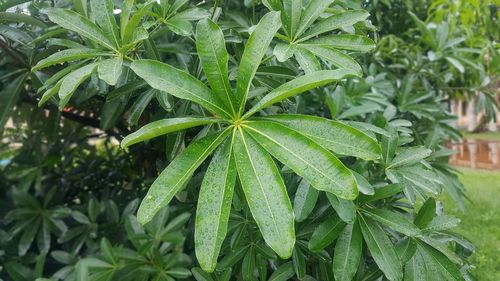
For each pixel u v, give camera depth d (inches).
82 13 18.8
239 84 13.4
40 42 21.1
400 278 16.0
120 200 37.3
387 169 19.3
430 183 19.2
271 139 12.6
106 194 38.7
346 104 29.2
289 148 12.3
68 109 36.8
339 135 13.0
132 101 24.8
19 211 32.5
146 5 15.8
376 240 16.9
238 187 18.0
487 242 44.4
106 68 15.3
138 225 26.2
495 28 45.7
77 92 24.3
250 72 13.3
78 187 43.1
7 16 20.3
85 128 47.0
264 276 20.8
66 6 21.9
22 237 31.9
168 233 23.9
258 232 20.5
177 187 12.3
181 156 12.9
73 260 29.8
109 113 23.1
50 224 32.9
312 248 16.9
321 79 12.2
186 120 12.4
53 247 37.7
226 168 12.8
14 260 31.8
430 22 46.1
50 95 15.7
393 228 16.8
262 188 12.0
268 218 11.7
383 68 41.8
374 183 19.1
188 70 20.9
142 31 16.2
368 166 19.5
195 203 25.2
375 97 30.6
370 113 30.1
